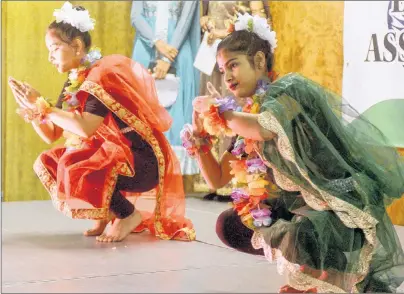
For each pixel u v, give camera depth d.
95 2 5.11
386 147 2.43
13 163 4.87
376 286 2.40
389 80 3.75
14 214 4.14
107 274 2.62
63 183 3.21
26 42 4.88
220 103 2.24
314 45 4.69
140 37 5.08
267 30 2.48
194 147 2.58
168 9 5.05
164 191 3.43
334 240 2.27
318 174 2.26
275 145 2.25
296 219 2.32
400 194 2.39
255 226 2.41
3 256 2.92
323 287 2.26
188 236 3.32
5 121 4.82
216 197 4.74
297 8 4.77
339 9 4.54
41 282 2.47
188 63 5.06
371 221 2.26
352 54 3.91
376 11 3.80
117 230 3.31
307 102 2.31
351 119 2.43
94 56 3.32
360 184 2.27
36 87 4.91
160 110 3.39
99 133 3.29
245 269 2.70
